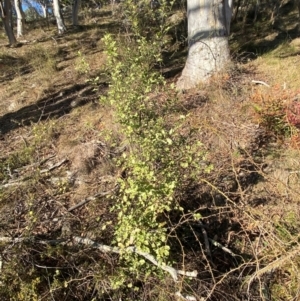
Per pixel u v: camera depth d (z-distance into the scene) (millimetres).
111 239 3139
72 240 3045
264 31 9531
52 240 3041
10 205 3623
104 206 3510
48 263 3006
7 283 2717
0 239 2994
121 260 2855
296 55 6855
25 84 8023
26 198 3658
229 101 5090
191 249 3102
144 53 3293
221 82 5715
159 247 2643
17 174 4547
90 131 5324
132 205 2951
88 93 6883
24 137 5668
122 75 3109
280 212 3207
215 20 6238
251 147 4215
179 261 2918
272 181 3398
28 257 2832
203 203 3480
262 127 4434
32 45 11836
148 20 4457
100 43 10484
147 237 2482
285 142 4254
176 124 3223
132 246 2744
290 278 2686
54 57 9680
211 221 3381
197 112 5043
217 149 4105
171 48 8641
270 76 6000
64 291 2781
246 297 2654
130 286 2576
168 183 2678
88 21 16031
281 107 4367
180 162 2951
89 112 6031
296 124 4277
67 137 5355
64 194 3725
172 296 2592
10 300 2604
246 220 3215
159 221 3072
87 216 3473
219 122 4559
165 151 2871
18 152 5082
